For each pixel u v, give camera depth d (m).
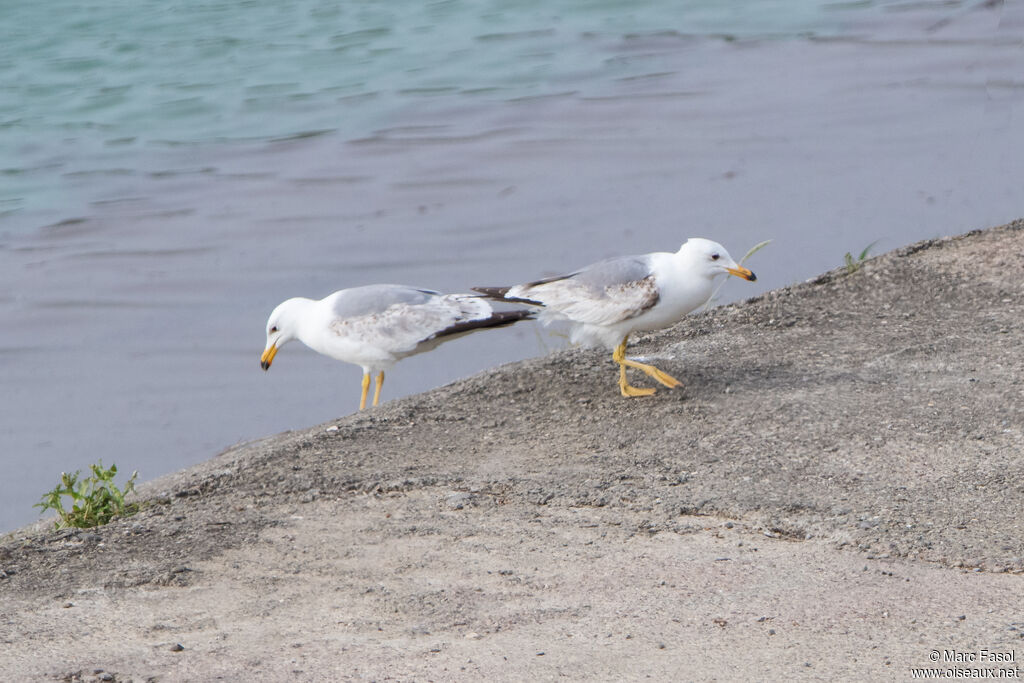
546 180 20.86
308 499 8.84
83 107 26.14
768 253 16.94
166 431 13.30
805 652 6.46
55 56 29.09
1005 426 9.58
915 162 20.38
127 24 31.27
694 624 6.80
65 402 14.16
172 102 26.36
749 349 11.88
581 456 9.55
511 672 6.33
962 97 23.89
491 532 8.15
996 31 28.30
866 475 8.82
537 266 17.08
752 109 24.12
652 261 11.09
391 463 9.55
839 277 13.59
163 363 15.14
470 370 14.45
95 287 17.61
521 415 10.59
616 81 26.58
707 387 10.91
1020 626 6.69
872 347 11.62
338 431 10.28
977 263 13.51
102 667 6.49
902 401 10.22
